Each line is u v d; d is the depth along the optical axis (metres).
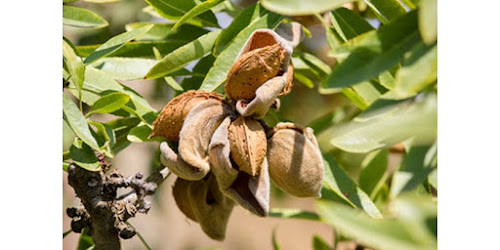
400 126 0.50
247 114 0.57
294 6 0.49
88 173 0.59
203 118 0.58
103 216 0.59
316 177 0.58
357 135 0.56
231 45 0.62
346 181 0.65
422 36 0.48
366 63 0.50
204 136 0.58
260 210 0.57
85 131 0.60
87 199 0.59
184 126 0.58
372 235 0.46
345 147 0.56
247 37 0.62
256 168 0.57
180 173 0.58
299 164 0.58
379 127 0.51
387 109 0.58
